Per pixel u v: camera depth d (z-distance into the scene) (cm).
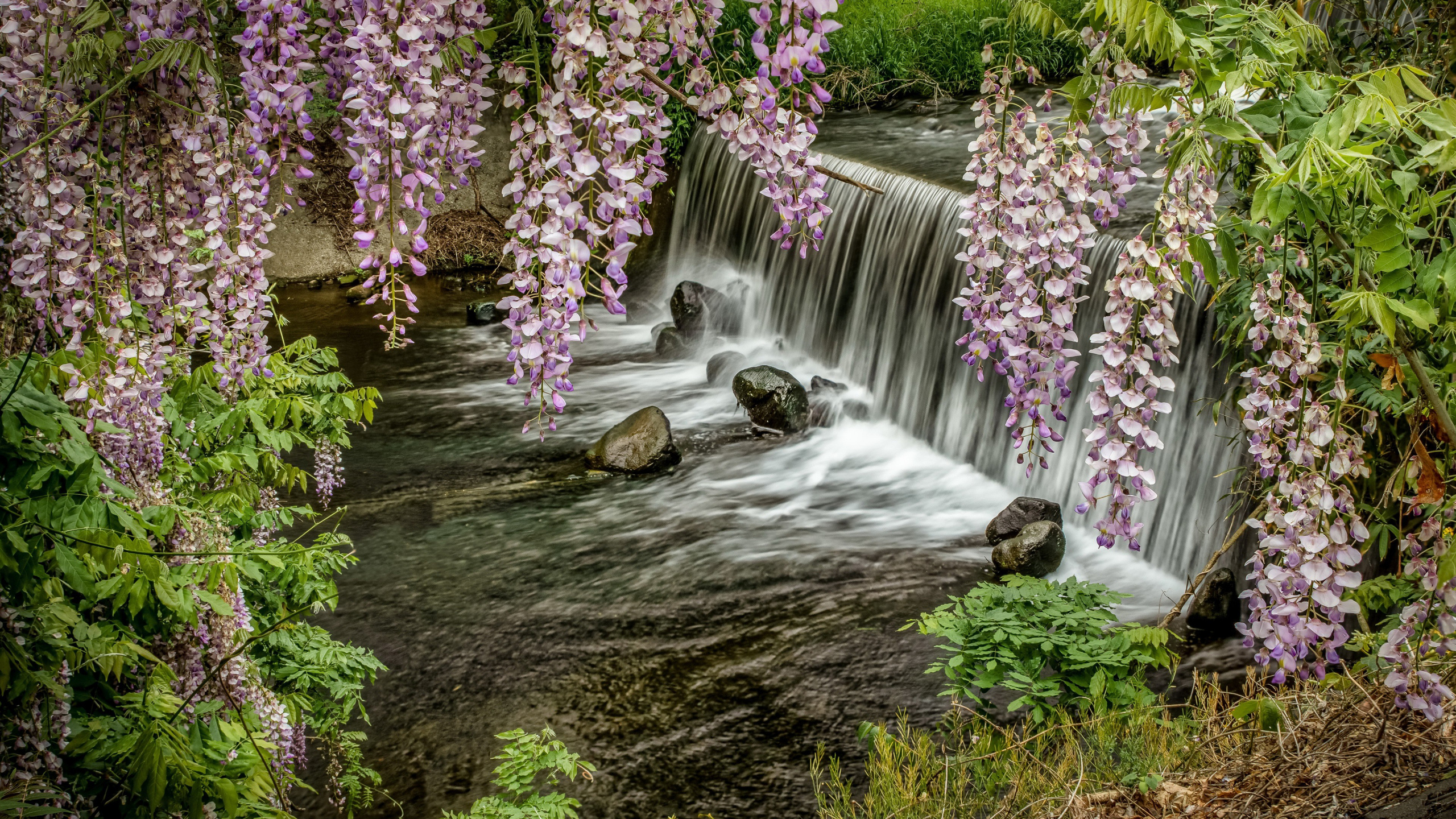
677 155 1298
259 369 329
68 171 243
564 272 194
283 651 412
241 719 293
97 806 289
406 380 1012
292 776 377
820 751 503
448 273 1315
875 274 950
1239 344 482
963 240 841
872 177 971
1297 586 270
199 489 403
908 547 702
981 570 669
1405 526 429
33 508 249
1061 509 725
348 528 729
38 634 255
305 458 831
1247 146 366
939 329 864
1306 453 269
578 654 590
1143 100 248
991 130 265
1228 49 248
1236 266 242
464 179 218
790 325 1071
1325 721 371
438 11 191
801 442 877
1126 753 421
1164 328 246
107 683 303
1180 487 643
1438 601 268
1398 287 254
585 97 187
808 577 662
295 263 1288
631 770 501
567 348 204
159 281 260
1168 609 610
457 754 514
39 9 227
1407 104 244
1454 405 306
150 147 245
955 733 499
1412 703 275
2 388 251
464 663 583
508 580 664
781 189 217
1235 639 568
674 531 727
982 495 781
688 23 199
